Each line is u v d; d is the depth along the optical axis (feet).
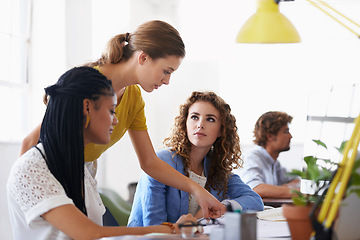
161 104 22.15
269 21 6.39
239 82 21.20
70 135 4.97
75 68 5.13
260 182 10.18
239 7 21.36
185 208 7.07
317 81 20.20
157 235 4.77
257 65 20.97
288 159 12.36
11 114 13.53
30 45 14.28
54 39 14.49
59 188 4.83
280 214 6.42
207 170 7.62
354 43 19.69
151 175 6.97
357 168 4.20
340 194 3.94
